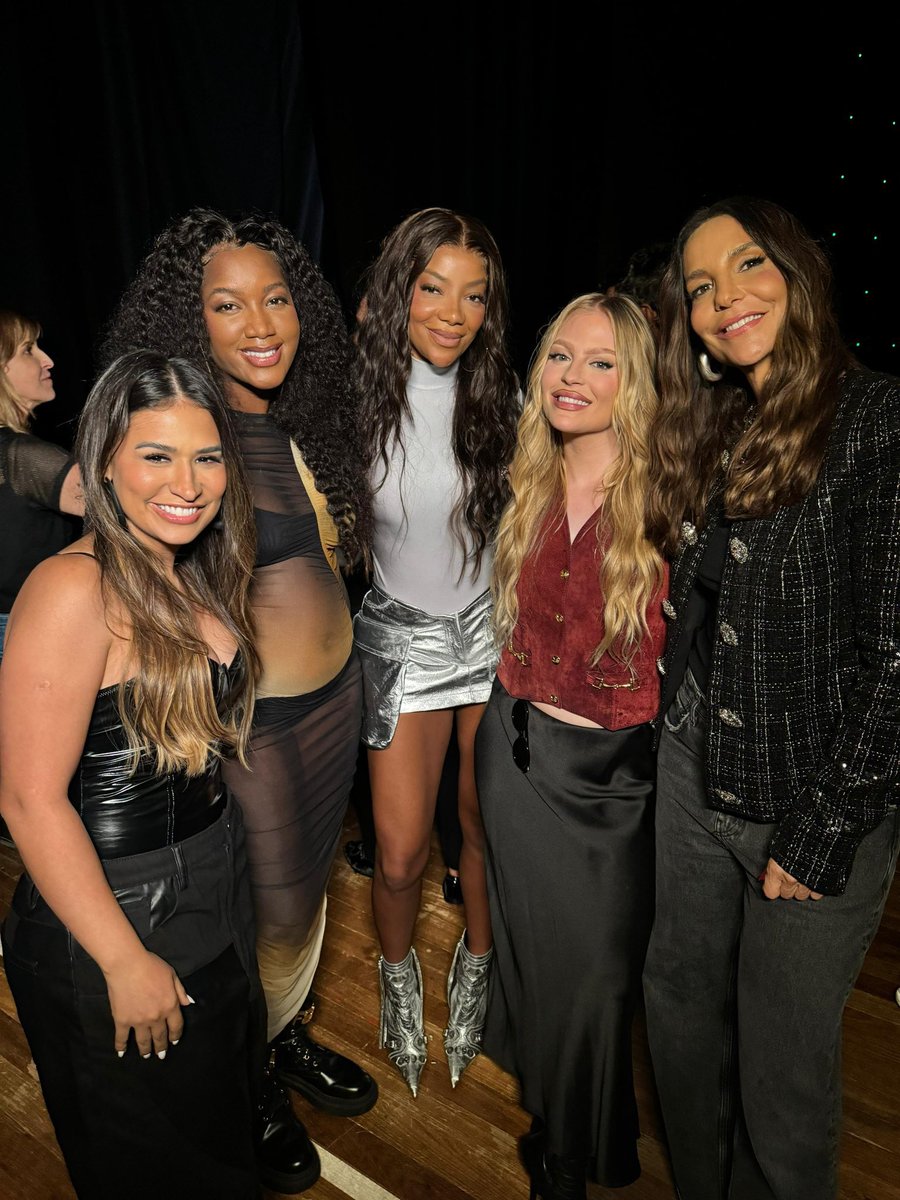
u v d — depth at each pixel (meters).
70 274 3.47
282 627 1.78
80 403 3.57
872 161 4.03
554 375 1.68
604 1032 1.81
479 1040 2.24
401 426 1.95
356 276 3.94
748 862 1.55
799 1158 1.57
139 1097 1.34
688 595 1.61
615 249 4.67
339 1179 1.95
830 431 1.36
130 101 3.41
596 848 1.77
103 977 1.29
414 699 2.01
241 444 1.75
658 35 4.30
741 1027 1.60
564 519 1.75
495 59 4.25
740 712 1.47
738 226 1.42
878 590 1.31
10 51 3.16
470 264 1.85
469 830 2.14
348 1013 2.40
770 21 4.06
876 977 2.52
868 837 1.43
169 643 1.29
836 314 1.44
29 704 1.22
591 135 4.53
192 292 1.70
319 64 3.77
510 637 1.85
